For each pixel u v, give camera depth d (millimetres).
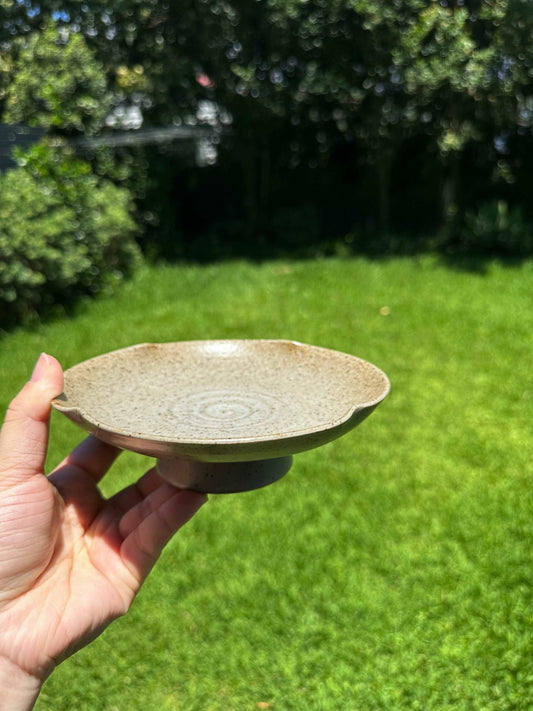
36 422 275
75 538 307
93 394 315
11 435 274
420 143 2020
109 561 301
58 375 279
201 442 227
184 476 294
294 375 354
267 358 373
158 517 300
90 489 328
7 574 272
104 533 313
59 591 284
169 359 365
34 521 276
